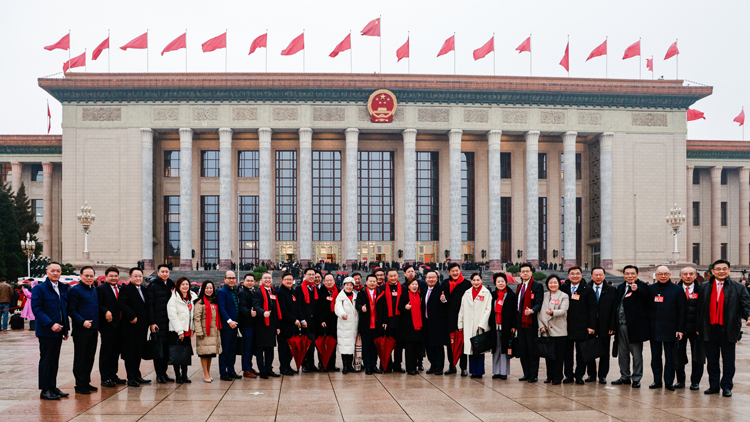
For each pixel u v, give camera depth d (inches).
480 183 2933.1
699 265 2977.4
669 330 519.5
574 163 2770.7
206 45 2501.2
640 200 2792.8
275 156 2903.5
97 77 2684.5
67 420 402.6
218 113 2674.7
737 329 489.1
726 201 3208.7
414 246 2689.5
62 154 2667.3
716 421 400.2
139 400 470.6
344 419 405.4
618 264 2748.5
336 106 2711.6
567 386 539.8
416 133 2721.5
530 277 568.1
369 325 613.9
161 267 559.2
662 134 2822.3
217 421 399.2
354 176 2689.5
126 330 532.1
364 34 2564.0
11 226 2285.9
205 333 560.7
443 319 610.2
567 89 2728.8
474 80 2780.5
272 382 560.1
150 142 2669.8
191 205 2733.8
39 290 478.3
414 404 454.6
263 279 602.2
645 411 431.2
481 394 495.8
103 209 2650.1
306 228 2677.2
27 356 724.7
